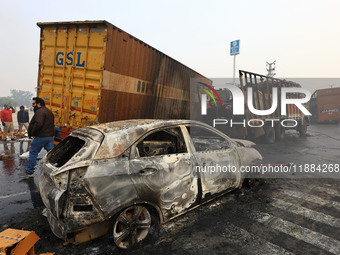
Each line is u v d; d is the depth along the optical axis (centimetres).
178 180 286
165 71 827
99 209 226
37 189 444
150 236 273
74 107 578
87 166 227
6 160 671
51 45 605
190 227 305
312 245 265
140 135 269
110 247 257
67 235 229
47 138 513
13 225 310
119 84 595
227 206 369
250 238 280
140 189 251
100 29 542
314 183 486
